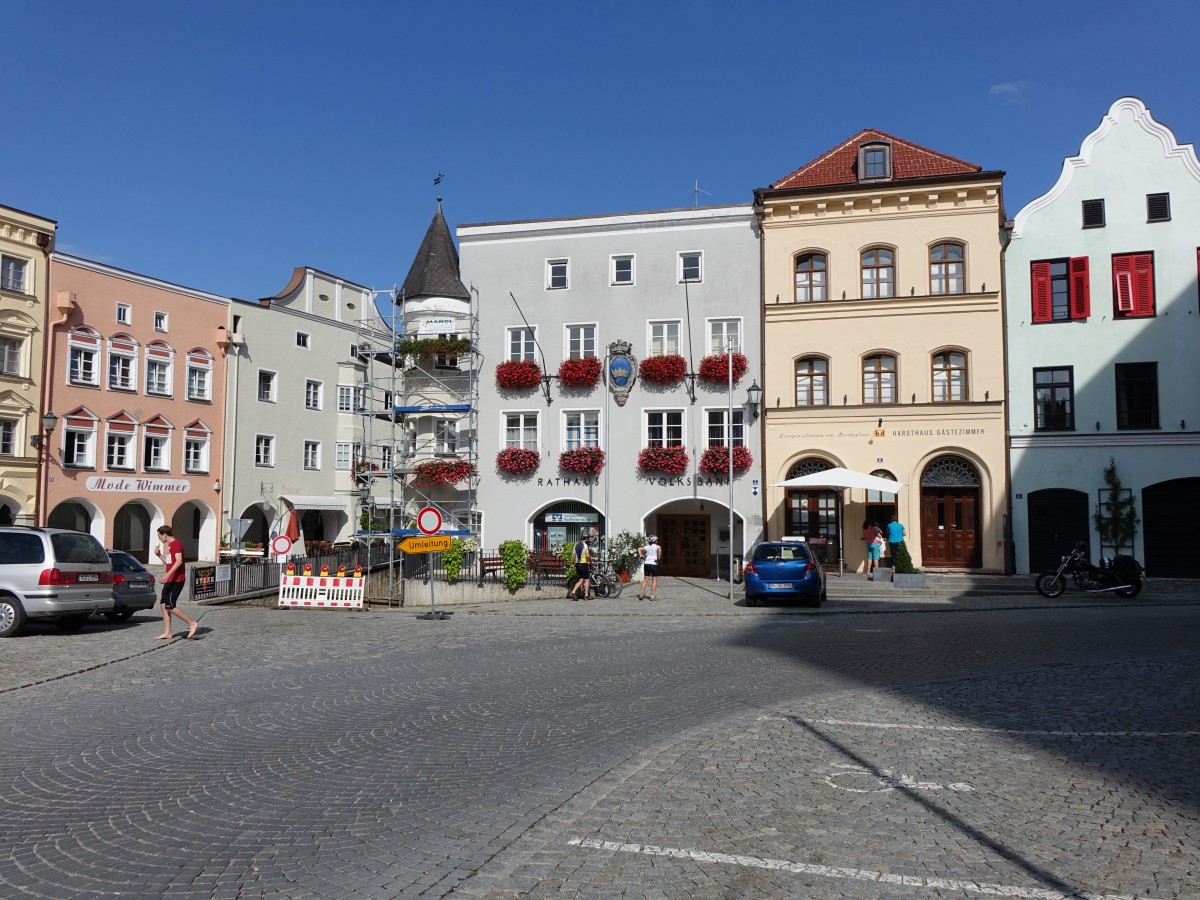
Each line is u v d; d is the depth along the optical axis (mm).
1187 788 6586
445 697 10703
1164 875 4953
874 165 31750
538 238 34094
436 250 39156
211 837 5762
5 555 16688
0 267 36062
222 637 17156
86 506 39188
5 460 35719
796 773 7062
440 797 6551
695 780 6871
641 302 32969
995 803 6262
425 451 34844
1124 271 29219
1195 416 28359
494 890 4840
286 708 10180
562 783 6863
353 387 53062
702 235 32625
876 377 30750
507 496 33594
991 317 29766
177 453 42812
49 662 13648
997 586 25781
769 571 22562
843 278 31188
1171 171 29219
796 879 4953
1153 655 13234
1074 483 29016
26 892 4891
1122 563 23328
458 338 34219
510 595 26500
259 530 50125
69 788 6953
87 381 39156
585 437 33188
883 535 30062
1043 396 29578
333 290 52938
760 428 31328
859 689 10867
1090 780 6824
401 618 21359
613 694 10758
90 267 39312
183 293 43500
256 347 47250
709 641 15914
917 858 5246
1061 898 4684
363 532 37000
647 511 32219
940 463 30141
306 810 6297
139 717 9750
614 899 4711
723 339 32219
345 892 4844
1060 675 11539
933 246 30547
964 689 10711
